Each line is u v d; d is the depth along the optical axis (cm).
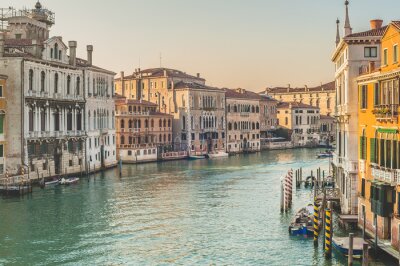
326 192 4141
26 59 5641
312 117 14512
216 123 11075
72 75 6706
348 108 3459
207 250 3166
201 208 4441
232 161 9362
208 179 6438
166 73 10469
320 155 10119
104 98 7625
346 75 3503
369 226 3016
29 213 4178
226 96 11444
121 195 5109
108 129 7769
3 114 5506
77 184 5894
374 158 2922
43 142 5984
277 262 2911
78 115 6850
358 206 3288
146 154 9038
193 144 10369
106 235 3512
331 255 2923
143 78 10775
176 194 5197
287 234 3516
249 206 4528
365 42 3453
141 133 9144
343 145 3756
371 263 2673
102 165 7562
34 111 5828
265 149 12781
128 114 8838
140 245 3278
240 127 11894
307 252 3077
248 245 3256
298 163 8812
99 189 5494
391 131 2661
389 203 2669
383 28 3625
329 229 2881
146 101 9869
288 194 4341
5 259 2983
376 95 2889
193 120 10375
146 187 5684
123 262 2944
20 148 5572
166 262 2944
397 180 2609
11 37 6962
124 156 8756
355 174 3434
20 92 5581
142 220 3969
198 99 10531
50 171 6134
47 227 3722
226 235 3509
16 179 5234
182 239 3416
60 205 4534
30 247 3222
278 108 14100
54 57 6341
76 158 6731
